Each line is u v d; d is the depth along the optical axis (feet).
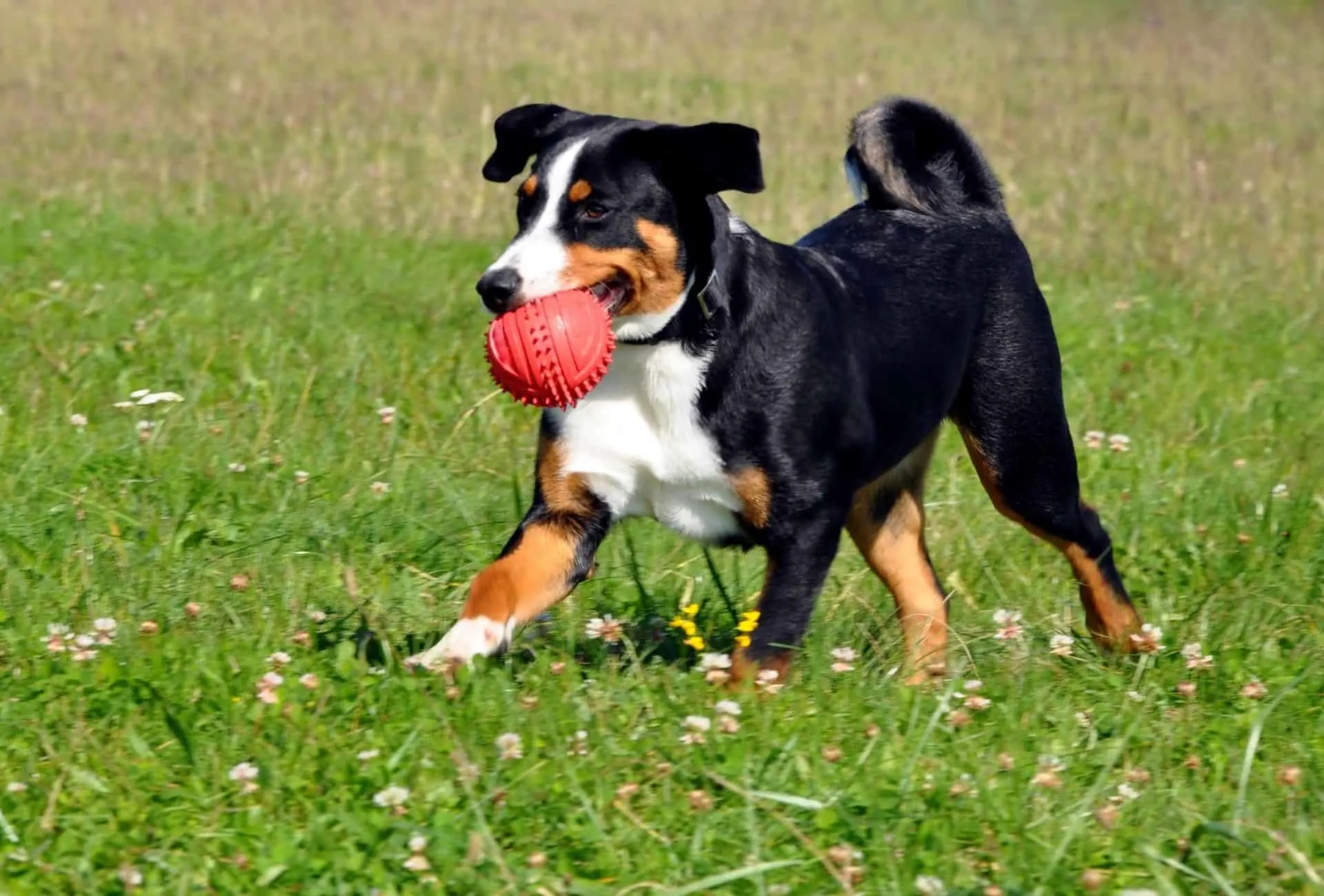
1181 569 34.37
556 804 21.45
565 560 26.40
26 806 20.92
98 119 77.15
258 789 21.44
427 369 42.55
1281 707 26.21
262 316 46.21
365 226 60.03
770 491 25.81
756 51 105.91
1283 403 46.03
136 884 19.31
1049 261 61.41
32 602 27.68
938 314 29.37
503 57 98.27
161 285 48.19
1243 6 132.87
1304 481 39.75
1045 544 35.22
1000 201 32.27
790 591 26.25
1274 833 21.18
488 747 23.08
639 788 22.13
